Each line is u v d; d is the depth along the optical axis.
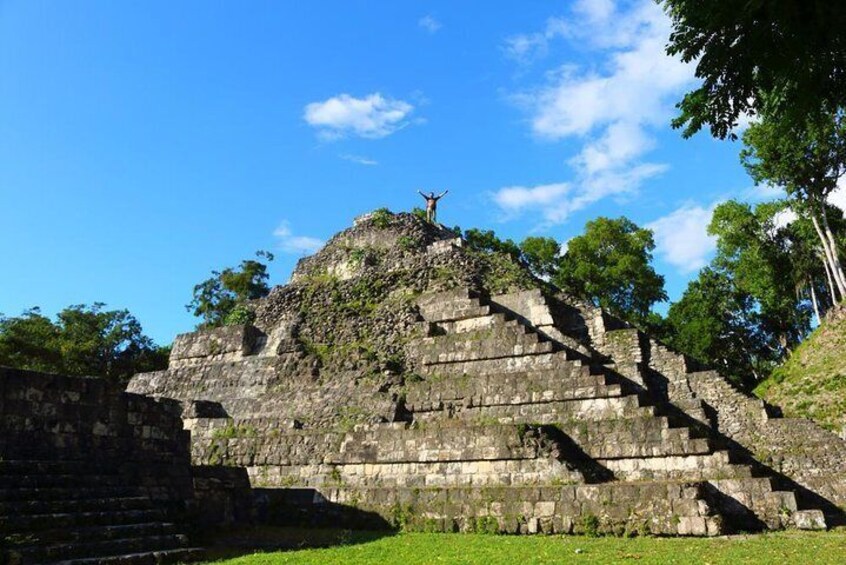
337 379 28.09
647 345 26.19
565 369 22.66
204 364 33.66
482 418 23.23
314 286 35.91
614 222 49.81
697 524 15.19
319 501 20.67
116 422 17.20
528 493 17.42
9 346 49.25
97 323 57.34
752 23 10.29
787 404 30.25
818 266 46.53
